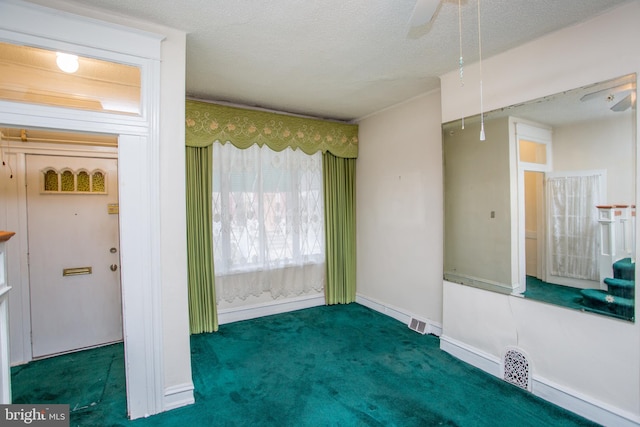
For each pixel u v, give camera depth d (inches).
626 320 71.1
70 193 115.7
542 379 85.4
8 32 64.7
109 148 120.9
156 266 79.0
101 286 121.6
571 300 80.1
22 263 108.0
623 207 71.6
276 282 153.6
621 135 71.8
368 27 80.4
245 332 132.0
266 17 75.7
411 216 137.8
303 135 153.1
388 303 151.3
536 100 86.4
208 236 132.3
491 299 98.5
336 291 168.1
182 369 83.4
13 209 106.7
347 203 170.4
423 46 90.4
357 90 126.1
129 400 77.3
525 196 89.7
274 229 151.6
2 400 60.4
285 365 104.4
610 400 73.4
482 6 70.8
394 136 146.1
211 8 72.0
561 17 75.7
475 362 102.5
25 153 108.6
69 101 71.9
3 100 65.6
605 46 73.9
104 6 71.1
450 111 110.0
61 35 68.6
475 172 103.0
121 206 75.9
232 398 86.5
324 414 79.7
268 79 114.3
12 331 106.2
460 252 108.7
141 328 78.0
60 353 114.4
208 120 129.9
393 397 86.5
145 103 77.7
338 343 121.0
